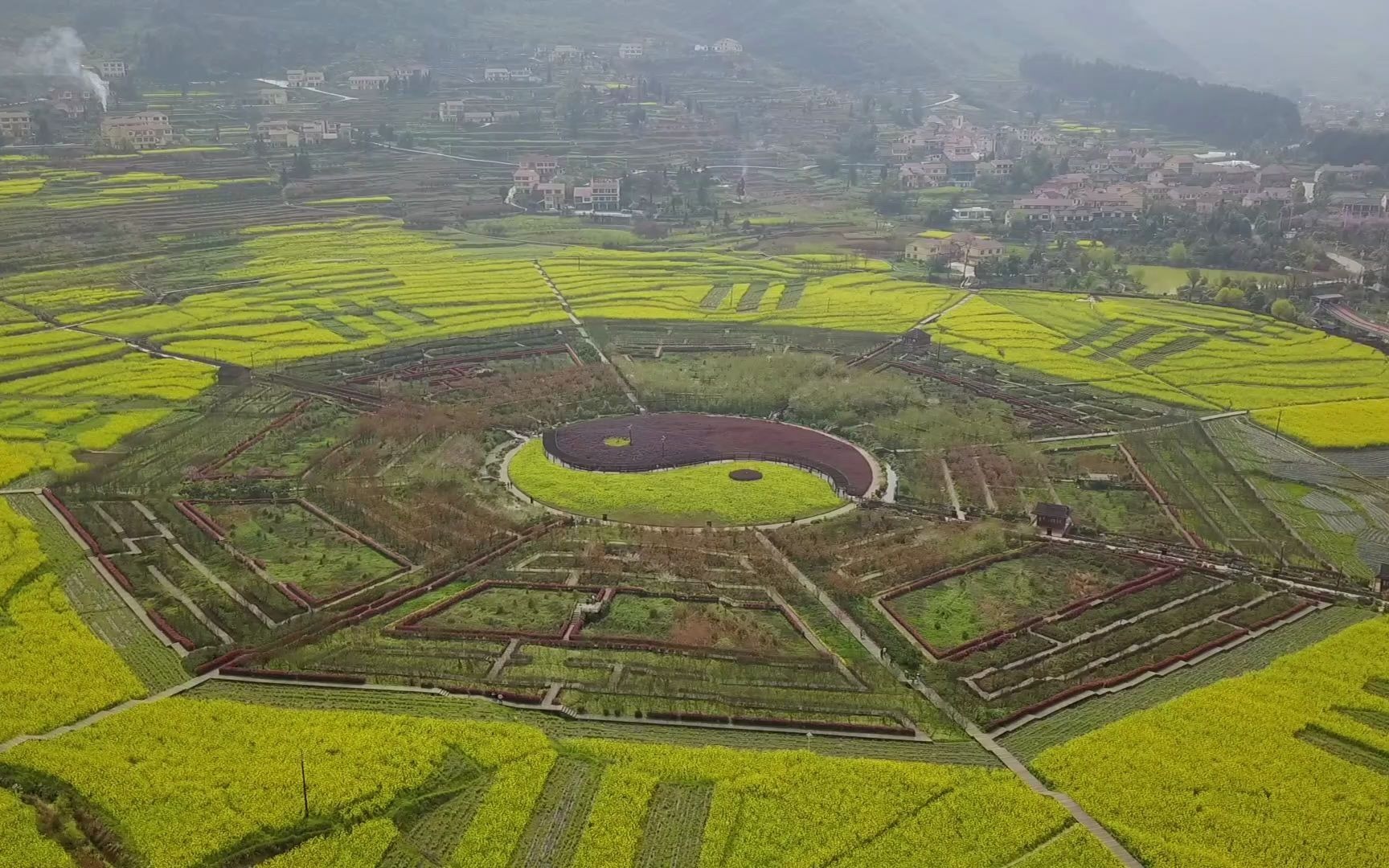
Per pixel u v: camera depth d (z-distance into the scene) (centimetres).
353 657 8281
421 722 7375
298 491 11431
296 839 6316
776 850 6281
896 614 9131
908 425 13700
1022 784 6875
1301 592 9644
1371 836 6394
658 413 14225
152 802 6512
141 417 13350
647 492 11575
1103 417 14338
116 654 8088
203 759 6900
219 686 7881
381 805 6581
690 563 9962
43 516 10519
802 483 11900
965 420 13988
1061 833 6444
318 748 7031
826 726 7544
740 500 11400
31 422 13050
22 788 6612
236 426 13262
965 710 7750
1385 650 8450
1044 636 8862
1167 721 7469
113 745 6994
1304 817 6538
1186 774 6906
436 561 9919
